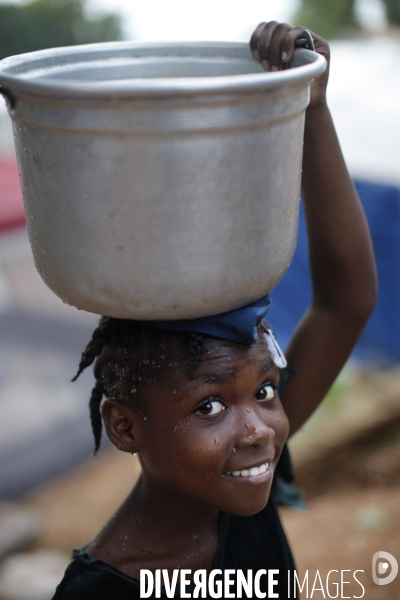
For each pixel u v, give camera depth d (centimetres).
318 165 158
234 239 110
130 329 140
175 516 159
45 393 743
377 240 494
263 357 140
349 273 171
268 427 137
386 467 596
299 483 592
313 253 174
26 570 519
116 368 144
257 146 107
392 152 590
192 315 115
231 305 117
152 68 149
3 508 602
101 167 104
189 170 103
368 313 178
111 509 615
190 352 132
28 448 678
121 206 106
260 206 111
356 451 622
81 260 112
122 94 97
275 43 139
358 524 468
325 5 1223
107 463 683
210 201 106
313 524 486
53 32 885
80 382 760
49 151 108
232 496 138
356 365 745
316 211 165
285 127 111
